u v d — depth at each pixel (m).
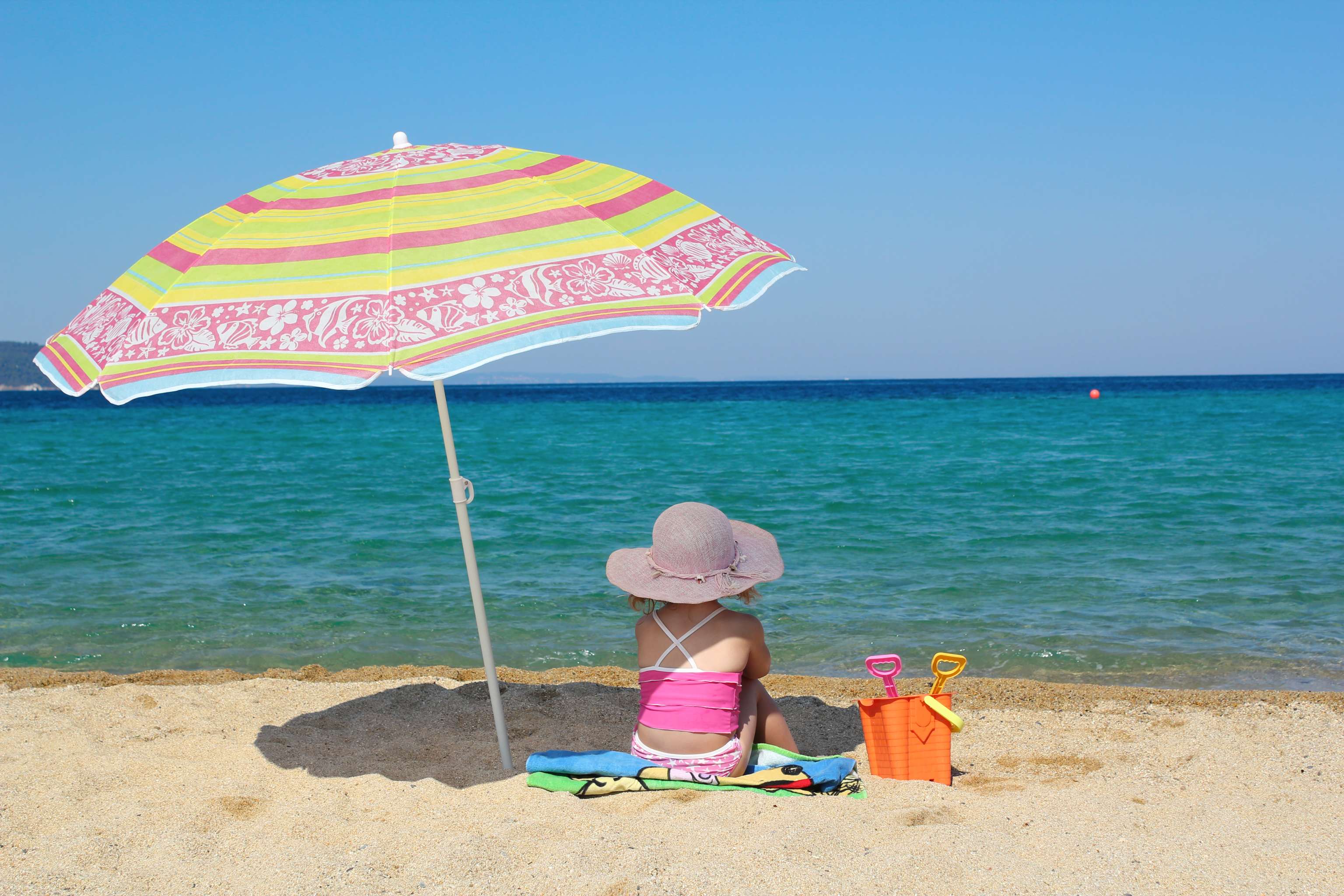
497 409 48.12
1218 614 6.77
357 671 5.37
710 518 3.21
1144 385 92.81
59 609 7.06
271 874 2.68
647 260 2.91
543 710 4.54
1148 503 12.02
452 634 6.52
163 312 2.80
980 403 48.75
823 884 2.51
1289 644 6.07
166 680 5.23
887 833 2.85
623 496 13.54
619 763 3.28
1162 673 5.57
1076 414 35.66
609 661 6.00
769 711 3.51
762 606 7.16
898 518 11.19
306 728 4.21
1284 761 3.74
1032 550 9.15
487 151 3.45
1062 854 2.71
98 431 29.66
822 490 13.94
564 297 2.68
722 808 3.03
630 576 3.22
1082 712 4.50
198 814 3.14
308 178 3.36
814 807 3.05
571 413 43.31
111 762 3.66
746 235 3.44
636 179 3.43
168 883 2.64
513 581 8.11
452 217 2.95
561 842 2.78
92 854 2.82
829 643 6.25
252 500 13.16
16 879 2.65
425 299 2.64
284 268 2.84
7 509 12.11
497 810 3.11
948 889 2.48
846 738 4.21
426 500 13.16
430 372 2.40
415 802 3.23
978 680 5.11
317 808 3.19
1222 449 19.72
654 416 39.22
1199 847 2.75
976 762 3.85
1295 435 23.31
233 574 8.30
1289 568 8.16
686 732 3.22
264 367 2.50
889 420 33.34
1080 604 7.11
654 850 2.71
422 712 4.51
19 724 4.16
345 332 2.56
